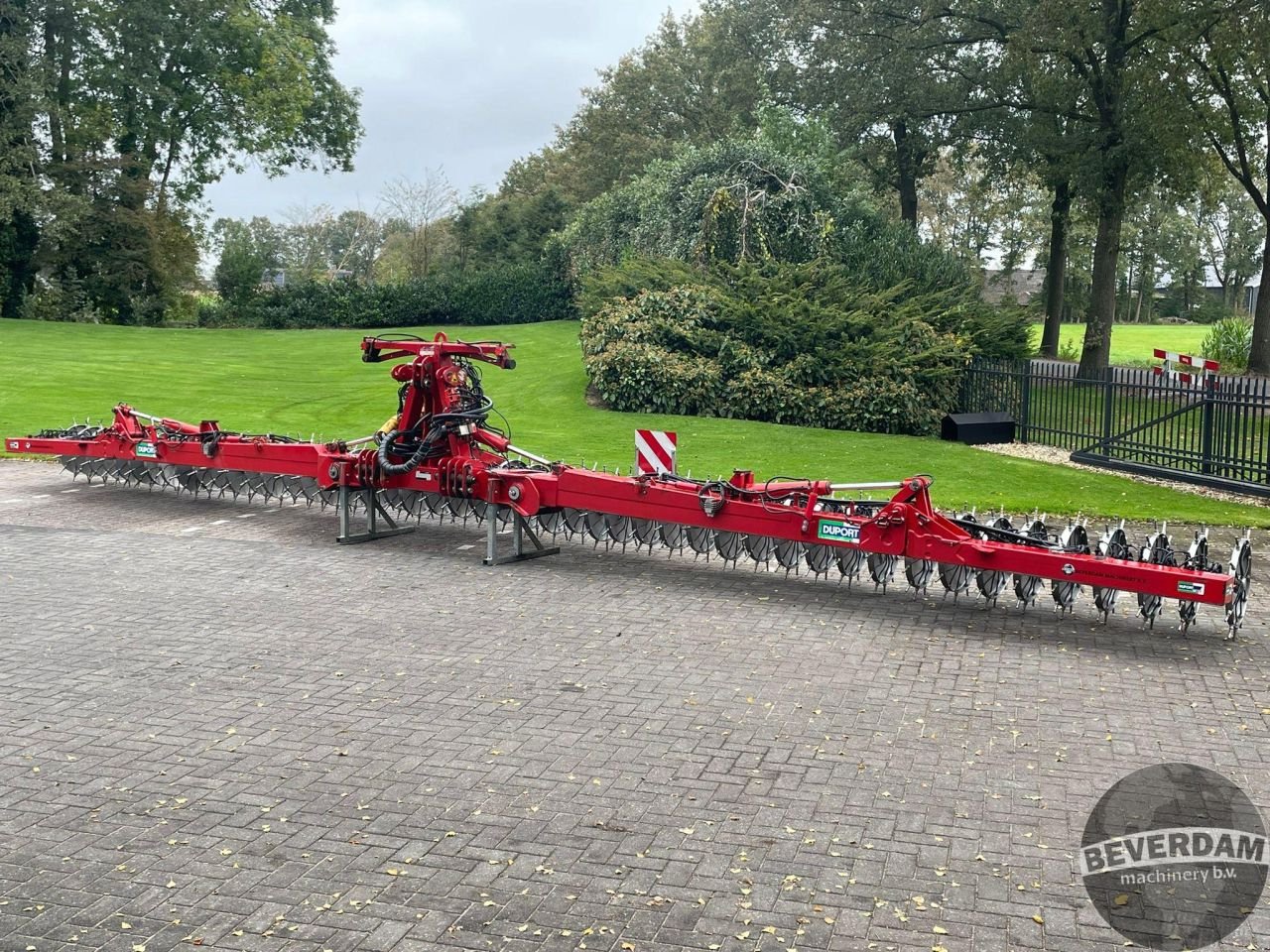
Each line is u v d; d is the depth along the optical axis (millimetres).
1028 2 28703
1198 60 24875
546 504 10836
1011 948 4555
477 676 7715
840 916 4762
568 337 37875
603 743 6562
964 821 5633
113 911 4758
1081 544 9656
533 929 4641
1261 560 11789
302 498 14617
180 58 45938
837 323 21266
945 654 8352
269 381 26891
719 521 10109
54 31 43438
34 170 42000
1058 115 29703
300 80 46312
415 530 12688
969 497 14727
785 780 6074
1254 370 31406
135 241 45750
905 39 30516
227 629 8820
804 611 9453
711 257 25531
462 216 58312
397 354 11875
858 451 17969
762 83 33438
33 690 7402
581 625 8977
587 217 44375
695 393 21000
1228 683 7758
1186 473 16656
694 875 5086
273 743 6543
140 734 6676
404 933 4605
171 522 12992
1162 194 32125
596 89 58531
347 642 8500
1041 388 20391
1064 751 6527
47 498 14391
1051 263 37469
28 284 45500
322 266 83125
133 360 30203
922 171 37938
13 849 5289
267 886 4969
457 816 5629
